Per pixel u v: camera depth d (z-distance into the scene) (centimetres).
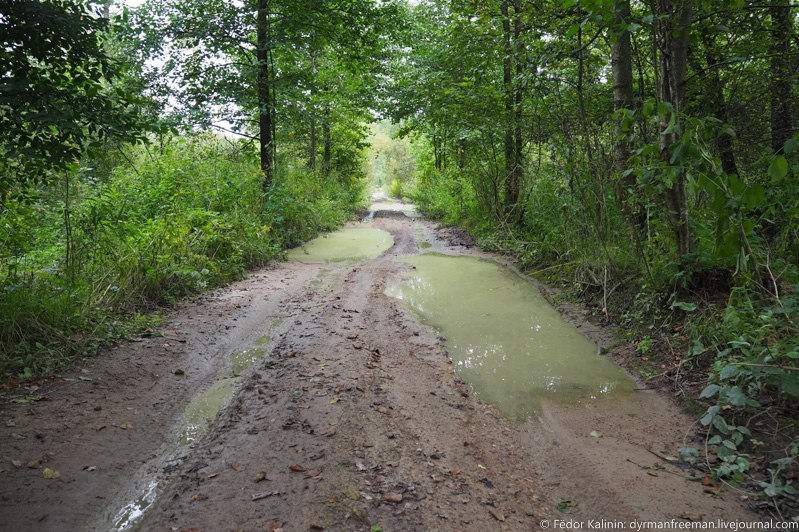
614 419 400
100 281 602
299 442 345
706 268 524
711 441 343
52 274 588
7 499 278
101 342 506
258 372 474
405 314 671
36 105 410
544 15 738
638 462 336
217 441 353
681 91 519
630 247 651
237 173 1234
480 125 1189
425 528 267
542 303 739
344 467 316
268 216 1237
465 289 826
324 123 2014
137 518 278
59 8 434
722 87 725
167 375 466
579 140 749
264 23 1228
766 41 648
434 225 1858
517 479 325
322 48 1424
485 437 374
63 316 499
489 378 483
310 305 705
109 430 363
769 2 626
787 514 273
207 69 1233
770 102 760
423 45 1493
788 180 443
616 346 551
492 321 655
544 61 716
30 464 309
